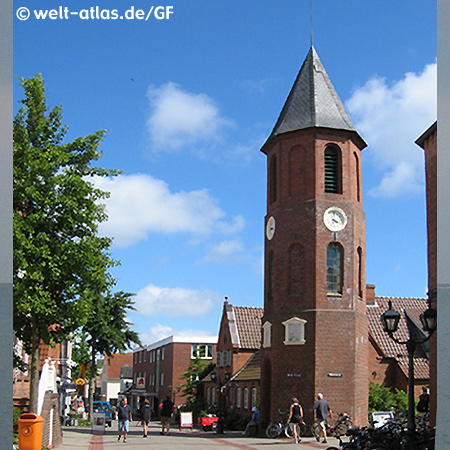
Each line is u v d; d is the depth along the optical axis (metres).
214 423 41.19
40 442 16.84
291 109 35.38
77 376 82.31
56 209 19.89
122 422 26.78
